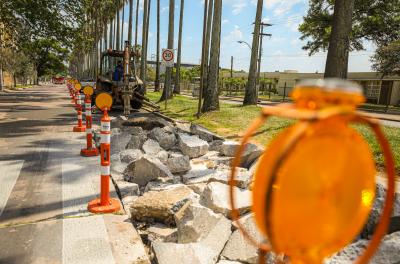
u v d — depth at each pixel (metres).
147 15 31.56
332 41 10.36
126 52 15.01
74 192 4.95
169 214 3.98
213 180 4.77
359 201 0.98
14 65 45.47
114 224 3.88
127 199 4.75
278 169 0.83
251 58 19.92
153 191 4.56
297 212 0.89
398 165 5.45
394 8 32.47
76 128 10.37
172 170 5.95
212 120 12.91
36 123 12.02
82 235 3.60
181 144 7.75
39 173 5.88
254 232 3.27
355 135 0.95
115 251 3.29
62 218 4.04
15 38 24.59
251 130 0.99
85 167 6.31
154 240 3.68
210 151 7.91
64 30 23.97
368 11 33.06
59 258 3.17
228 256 3.12
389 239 2.64
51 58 96.81
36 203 4.51
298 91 0.93
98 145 8.00
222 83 64.19
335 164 0.91
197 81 40.88
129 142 7.98
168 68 23.52
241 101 32.78
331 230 0.95
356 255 2.60
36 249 3.31
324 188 0.90
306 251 0.94
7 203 4.50
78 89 13.31
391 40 33.53
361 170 0.97
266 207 0.86
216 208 3.81
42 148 7.86
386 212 1.00
